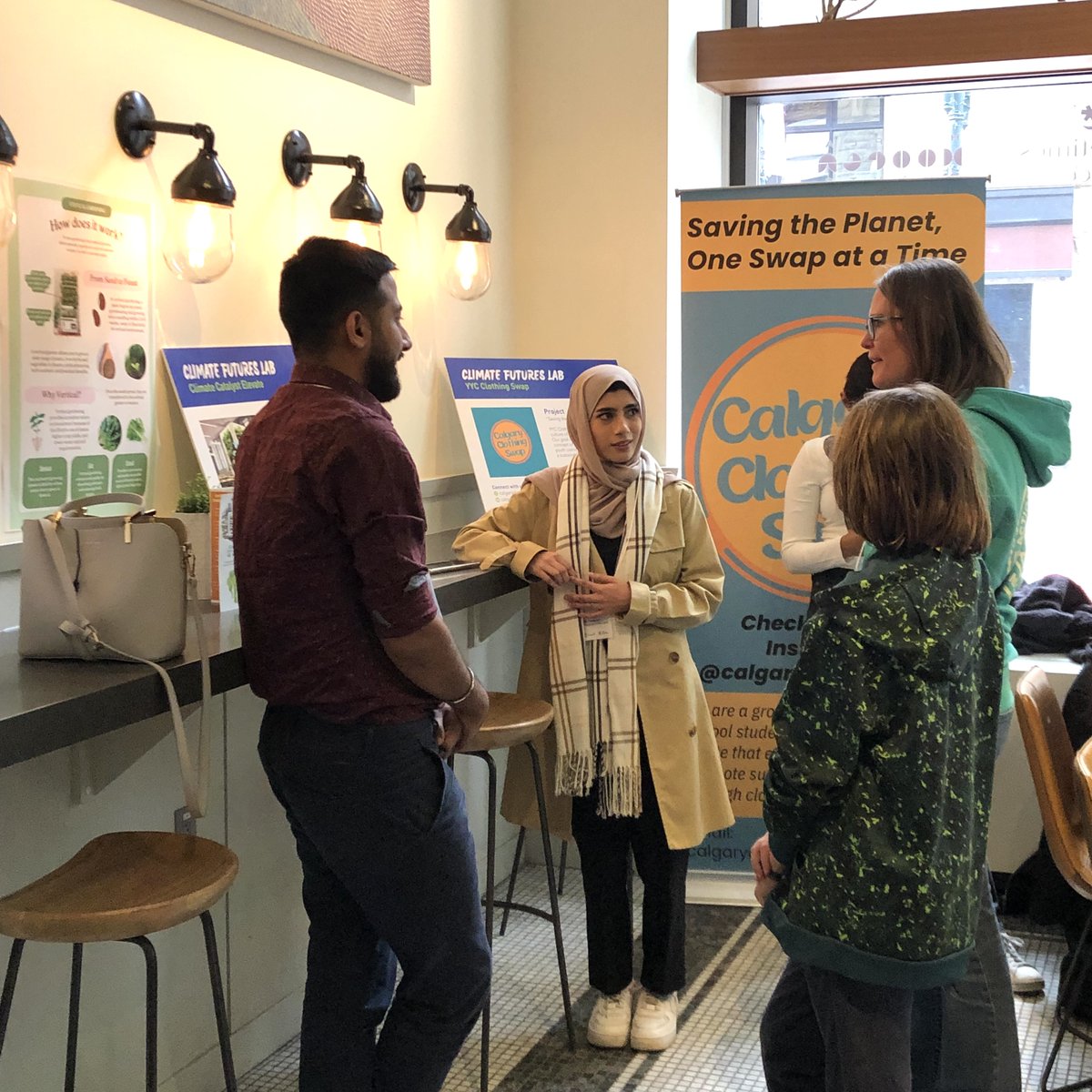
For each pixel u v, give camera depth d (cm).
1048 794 226
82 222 214
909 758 156
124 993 224
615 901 273
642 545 266
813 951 161
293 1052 268
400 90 309
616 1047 268
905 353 200
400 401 314
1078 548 407
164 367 236
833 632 158
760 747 339
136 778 224
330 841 186
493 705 266
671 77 354
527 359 343
